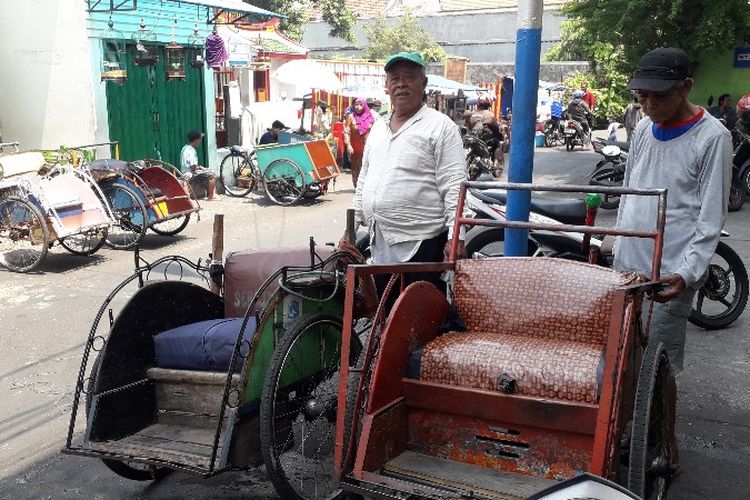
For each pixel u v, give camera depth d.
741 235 9.22
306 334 3.39
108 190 8.73
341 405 2.80
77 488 3.70
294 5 25.84
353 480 2.77
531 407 2.71
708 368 5.18
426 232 3.83
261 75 17.58
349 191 13.70
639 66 3.45
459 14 36.16
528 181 4.61
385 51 33.72
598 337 3.02
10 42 11.30
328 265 3.75
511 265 3.25
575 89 26.36
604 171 11.15
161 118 12.51
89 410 3.29
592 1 14.56
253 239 9.48
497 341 2.97
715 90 16.45
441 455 2.91
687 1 13.44
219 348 3.35
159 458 3.10
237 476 3.82
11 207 7.84
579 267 3.15
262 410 3.10
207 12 13.13
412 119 3.81
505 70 32.09
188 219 9.61
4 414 4.52
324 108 16.53
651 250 3.57
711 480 3.76
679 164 3.47
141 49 11.35
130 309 3.41
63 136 11.34
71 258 8.52
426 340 3.09
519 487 2.66
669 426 3.23
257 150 12.01
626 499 2.13
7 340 5.78
